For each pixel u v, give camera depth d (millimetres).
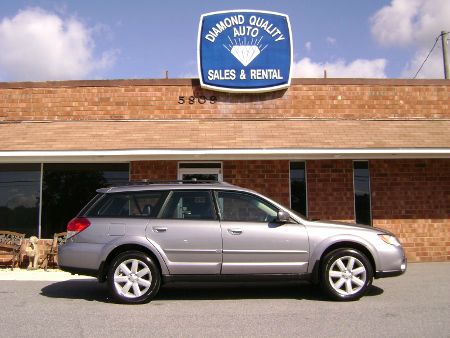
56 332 5758
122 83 13461
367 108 13539
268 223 7457
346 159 12906
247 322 6188
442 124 13258
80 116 13375
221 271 7309
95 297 7914
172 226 7363
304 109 13484
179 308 7031
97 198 7703
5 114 13398
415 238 12789
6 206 12492
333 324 6051
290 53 13500
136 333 5707
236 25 13539
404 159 12969
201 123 13141
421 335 5562
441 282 9195
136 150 11430
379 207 12844
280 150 11492
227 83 13336
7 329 5887
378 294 7980
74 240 7453
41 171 12594
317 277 7379
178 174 12836
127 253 7328
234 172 12844
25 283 9469
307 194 12828
